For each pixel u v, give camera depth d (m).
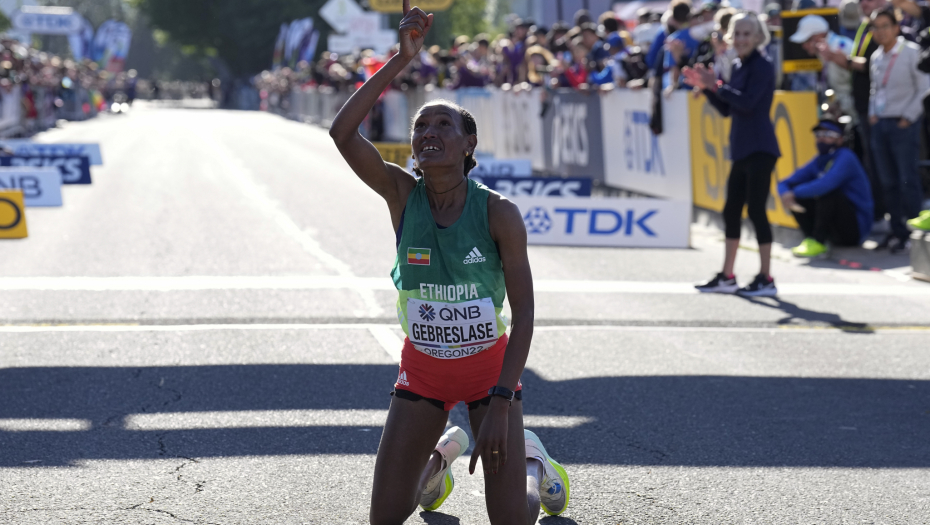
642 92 15.73
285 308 9.18
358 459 5.52
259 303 9.37
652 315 9.11
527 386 6.95
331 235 13.58
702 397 6.71
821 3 15.07
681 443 5.82
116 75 72.31
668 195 15.29
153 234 13.52
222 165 24.67
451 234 3.83
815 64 13.16
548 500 4.64
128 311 9.02
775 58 14.07
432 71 29.12
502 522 3.81
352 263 11.50
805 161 12.51
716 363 7.55
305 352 7.73
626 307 9.44
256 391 6.75
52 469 5.30
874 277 10.90
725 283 10.16
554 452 5.66
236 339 8.09
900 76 11.55
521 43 22.42
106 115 58.66
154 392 6.70
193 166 24.30
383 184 3.97
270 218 15.26
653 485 5.18
